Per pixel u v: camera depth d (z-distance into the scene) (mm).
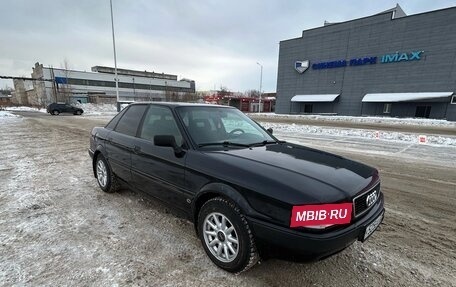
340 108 35969
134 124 3809
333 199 1997
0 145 9242
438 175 5812
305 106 40125
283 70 41844
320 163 2590
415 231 3262
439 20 27328
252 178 2227
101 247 2768
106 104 63000
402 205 4090
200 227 2611
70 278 2283
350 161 2857
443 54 27469
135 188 3658
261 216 2105
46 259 2545
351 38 33875
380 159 7422
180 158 2814
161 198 3152
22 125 16953
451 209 3949
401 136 12188
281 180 2133
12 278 2266
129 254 2654
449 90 27469
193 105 3496
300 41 39031
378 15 31297
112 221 3352
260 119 28078
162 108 3453
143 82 94188
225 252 2402
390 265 2566
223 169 2426
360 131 14398
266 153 2793
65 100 55562
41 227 3172
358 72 33812
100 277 2305
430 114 28547
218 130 3244
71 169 5922
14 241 2855
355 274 2422
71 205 3842
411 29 29188
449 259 2686
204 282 2279
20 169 5895
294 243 1954
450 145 10008
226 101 63281
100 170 4473
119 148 3844
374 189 2461
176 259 2592
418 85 29359
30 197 4129
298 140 11125
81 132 13305
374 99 31719
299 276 2377
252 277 2350
